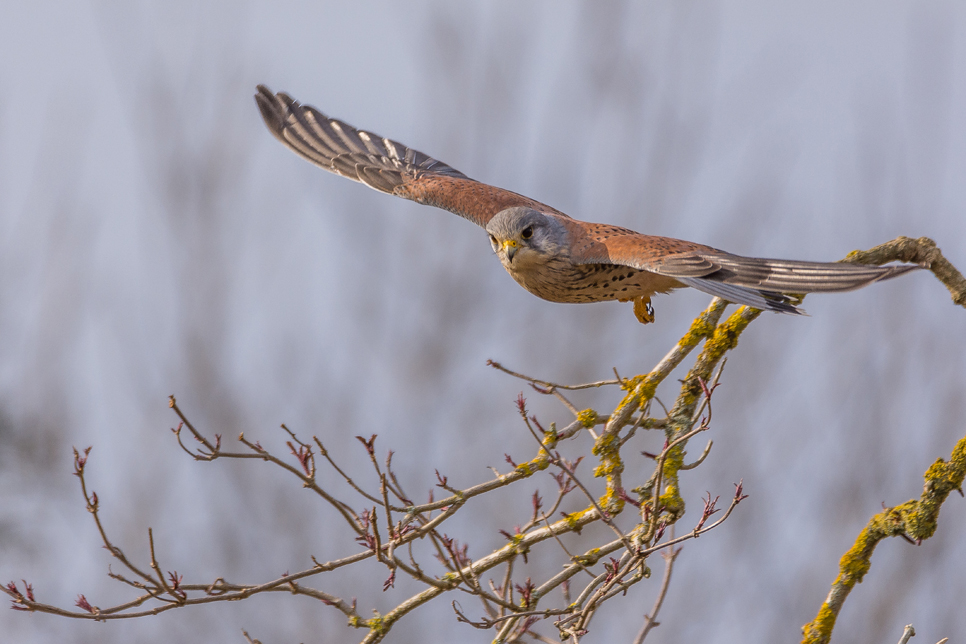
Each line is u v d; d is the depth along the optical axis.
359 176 12.77
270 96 13.51
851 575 9.32
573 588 17.72
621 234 10.07
